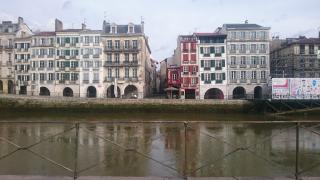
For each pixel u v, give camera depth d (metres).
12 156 21.53
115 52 72.00
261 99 59.28
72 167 19.30
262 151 24.19
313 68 72.44
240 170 18.69
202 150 24.50
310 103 57.62
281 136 31.30
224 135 32.41
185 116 56.75
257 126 39.19
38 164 19.84
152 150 24.91
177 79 72.50
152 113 58.81
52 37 72.62
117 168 19.38
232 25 72.00
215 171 18.53
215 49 70.31
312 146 26.41
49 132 33.12
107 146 25.88
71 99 59.09
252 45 69.94
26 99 58.41
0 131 33.72
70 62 72.06
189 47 70.81
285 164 20.22
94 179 8.55
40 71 72.81
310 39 74.69
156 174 18.28
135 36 72.00
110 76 72.06
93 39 71.81
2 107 57.69
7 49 78.00
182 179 8.64
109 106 58.97
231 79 69.88
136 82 71.94
